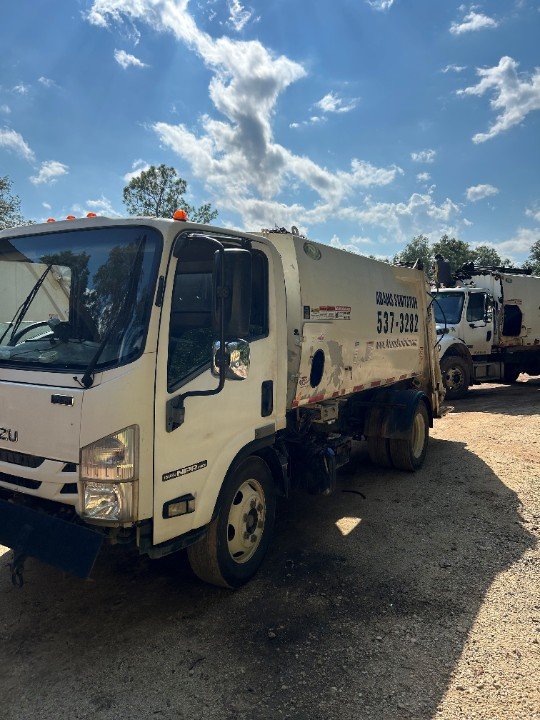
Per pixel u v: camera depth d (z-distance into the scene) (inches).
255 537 160.9
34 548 118.0
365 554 175.6
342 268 212.7
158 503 120.3
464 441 322.0
